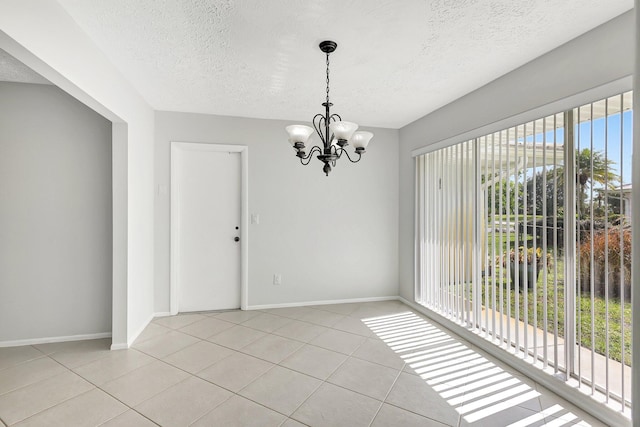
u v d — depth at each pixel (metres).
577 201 2.16
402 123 4.32
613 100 1.94
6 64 2.65
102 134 3.20
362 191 4.46
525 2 1.83
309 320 3.72
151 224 3.69
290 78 2.89
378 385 2.37
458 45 2.31
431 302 3.85
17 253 3.02
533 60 2.48
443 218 3.60
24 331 3.05
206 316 3.84
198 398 2.19
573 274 2.18
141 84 3.03
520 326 2.67
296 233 4.25
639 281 1.10
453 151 3.45
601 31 2.00
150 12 1.96
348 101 3.47
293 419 1.98
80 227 3.15
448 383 2.40
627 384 1.90
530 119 2.48
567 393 2.18
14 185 3.01
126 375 2.48
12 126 3.00
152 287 3.74
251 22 2.06
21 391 2.26
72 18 2.02
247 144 4.06
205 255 4.04
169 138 3.82
